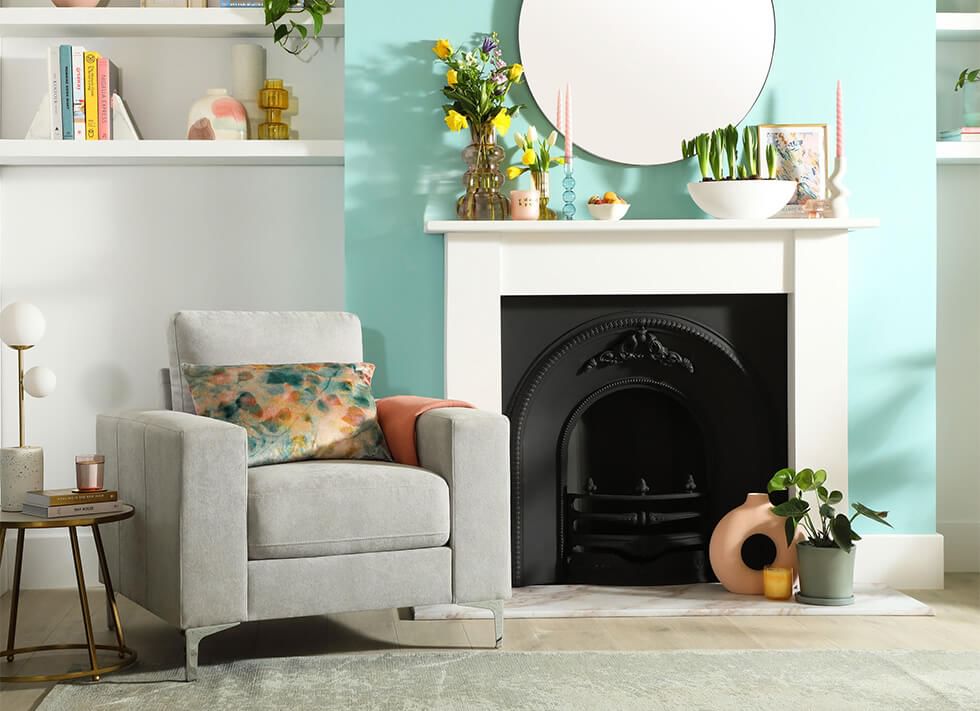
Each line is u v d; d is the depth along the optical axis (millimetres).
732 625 3412
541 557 3939
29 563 4082
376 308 3936
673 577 3920
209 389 3289
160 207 4215
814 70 4012
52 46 4141
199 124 4012
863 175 4012
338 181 4254
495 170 3891
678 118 4000
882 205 4016
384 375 3936
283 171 4242
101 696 2705
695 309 3971
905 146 4016
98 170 4191
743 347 3986
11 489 3088
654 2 3998
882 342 4012
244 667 2945
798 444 3926
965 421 4414
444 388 3904
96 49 4168
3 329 3221
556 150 4000
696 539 3959
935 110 4020
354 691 2723
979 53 4348
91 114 3945
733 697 2654
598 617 3523
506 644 3182
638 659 2996
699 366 3996
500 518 3113
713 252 3898
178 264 4223
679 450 4059
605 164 4012
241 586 2857
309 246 4254
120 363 4203
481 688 2738
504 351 3932
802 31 4012
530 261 3871
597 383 3973
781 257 3920
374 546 2977
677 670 2887
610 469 4051
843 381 3922
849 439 4008
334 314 3699
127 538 3168
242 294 4242
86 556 4121
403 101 3938
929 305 4020
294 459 3232
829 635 3287
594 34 3979
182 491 2793
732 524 3730
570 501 3971
